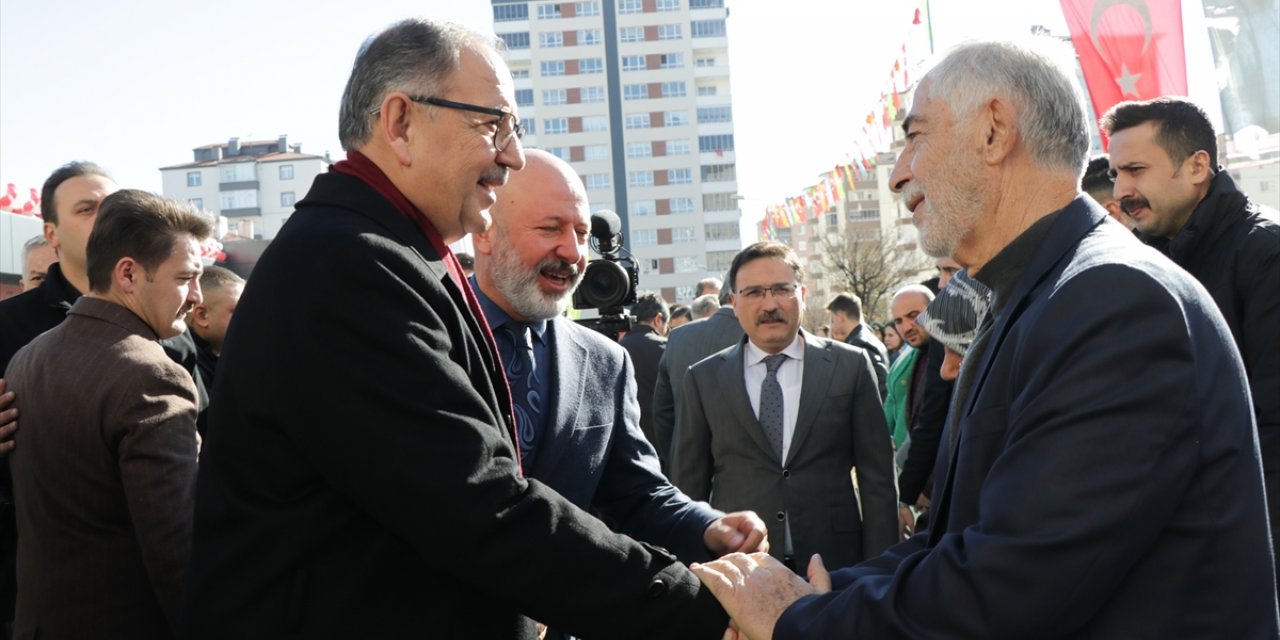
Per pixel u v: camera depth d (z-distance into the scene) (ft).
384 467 6.33
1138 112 11.48
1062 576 5.81
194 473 9.48
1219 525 6.02
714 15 419.95
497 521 6.48
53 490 9.36
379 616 6.51
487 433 6.67
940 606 6.15
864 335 25.45
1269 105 17.12
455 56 7.15
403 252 6.77
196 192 437.99
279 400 6.41
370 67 7.14
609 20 419.54
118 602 9.37
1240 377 6.34
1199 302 6.26
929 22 35.96
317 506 6.47
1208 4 17.58
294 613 6.41
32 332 12.39
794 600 7.21
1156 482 5.82
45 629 9.38
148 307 9.96
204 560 6.66
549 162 9.54
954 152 7.00
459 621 6.74
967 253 7.23
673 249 414.00
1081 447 5.89
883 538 14.89
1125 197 11.62
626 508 9.76
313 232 6.68
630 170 415.85
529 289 9.25
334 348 6.39
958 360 12.85
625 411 9.99
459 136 7.13
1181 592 5.97
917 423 14.97
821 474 14.87
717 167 418.31
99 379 9.32
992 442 6.58
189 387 9.71
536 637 7.66
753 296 15.10
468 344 7.09
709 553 9.07
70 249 12.61
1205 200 11.14
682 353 19.39
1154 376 5.90
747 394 15.11
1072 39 18.07
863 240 156.04
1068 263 6.54
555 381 9.38
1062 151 6.89
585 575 6.75
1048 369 6.15
